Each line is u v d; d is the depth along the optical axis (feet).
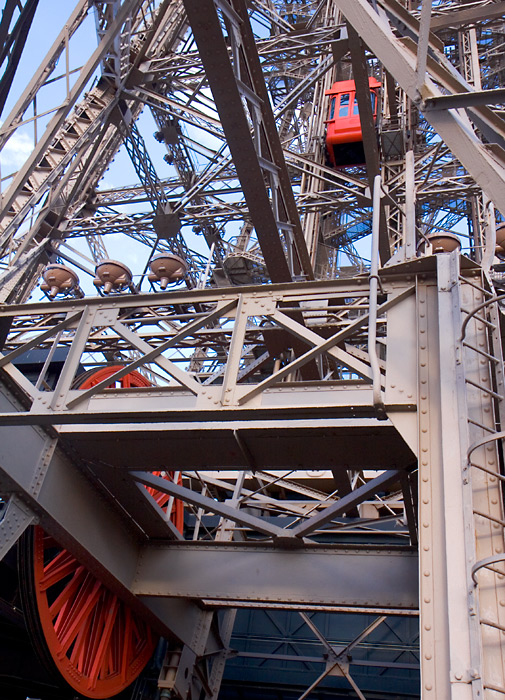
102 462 28.09
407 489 26.45
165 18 54.13
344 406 18.11
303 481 48.98
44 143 22.90
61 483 27.22
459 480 14.88
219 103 26.45
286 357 38.27
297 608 34.40
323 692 43.29
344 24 46.29
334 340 19.61
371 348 16.16
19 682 34.68
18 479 24.95
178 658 35.27
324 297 21.06
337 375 40.34
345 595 29.22
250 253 63.52
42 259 52.65
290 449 25.14
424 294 19.45
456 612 13.33
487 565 13.92
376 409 16.02
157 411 19.72
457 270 18.03
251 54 28.45
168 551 32.27
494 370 17.15
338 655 38.91
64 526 26.91
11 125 22.24
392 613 32.45
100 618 31.73
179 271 32.71
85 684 30.12
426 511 15.84
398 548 29.99
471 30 53.47
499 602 13.64
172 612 34.04
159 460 27.17
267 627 46.57
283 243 33.37
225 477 49.14
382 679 42.80
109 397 25.76
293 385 23.15
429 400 17.57
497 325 17.54
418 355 18.42
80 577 31.19
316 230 60.23
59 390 21.38
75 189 52.16
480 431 16.11
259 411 18.97
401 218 57.31
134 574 31.55
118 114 46.06
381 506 47.01
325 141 70.08
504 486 15.60
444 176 62.85
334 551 30.68
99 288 33.81
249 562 31.17
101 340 37.50
